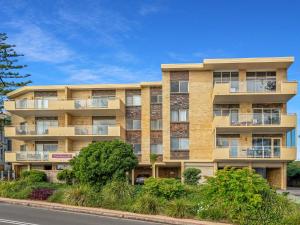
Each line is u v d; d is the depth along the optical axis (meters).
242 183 16.19
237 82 39.03
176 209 17.27
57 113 46.53
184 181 36.66
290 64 38.69
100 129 44.75
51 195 22.83
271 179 40.69
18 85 49.84
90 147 25.02
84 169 23.97
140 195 20.09
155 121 44.66
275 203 16.05
